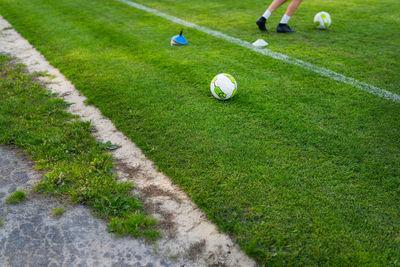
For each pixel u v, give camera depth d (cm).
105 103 404
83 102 413
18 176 277
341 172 280
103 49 602
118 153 313
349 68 502
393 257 206
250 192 258
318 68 504
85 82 463
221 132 340
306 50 584
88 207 247
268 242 217
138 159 305
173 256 209
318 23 700
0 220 233
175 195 261
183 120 364
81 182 267
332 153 306
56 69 520
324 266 201
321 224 229
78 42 643
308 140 325
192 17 834
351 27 723
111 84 455
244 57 557
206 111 383
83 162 293
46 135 331
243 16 832
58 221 234
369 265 200
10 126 348
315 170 283
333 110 383
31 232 224
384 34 667
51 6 973
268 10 677
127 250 213
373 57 545
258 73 491
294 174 278
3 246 213
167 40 652
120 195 254
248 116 372
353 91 429
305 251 211
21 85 454
